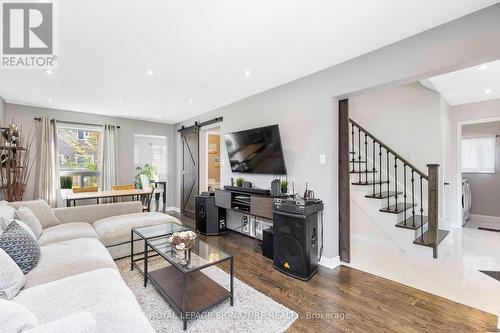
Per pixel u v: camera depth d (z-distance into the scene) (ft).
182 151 20.10
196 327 5.68
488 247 11.12
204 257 6.70
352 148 14.32
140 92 12.17
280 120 11.27
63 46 7.45
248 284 7.83
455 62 6.24
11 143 12.32
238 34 6.88
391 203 12.91
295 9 5.78
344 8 5.76
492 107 13.82
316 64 8.92
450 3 5.60
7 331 2.54
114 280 5.13
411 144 13.43
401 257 10.05
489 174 16.72
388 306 6.60
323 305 6.66
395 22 6.34
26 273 5.46
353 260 9.77
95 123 17.10
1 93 12.16
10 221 6.62
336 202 9.45
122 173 18.30
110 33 6.74
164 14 5.92
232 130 14.26
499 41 5.64
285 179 11.12
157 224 10.08
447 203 14.49
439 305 6.62
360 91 8.45
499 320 5.97
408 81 7.47
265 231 10.29
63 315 3.89
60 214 10.33
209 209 13.61
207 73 9.77
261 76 10.12
